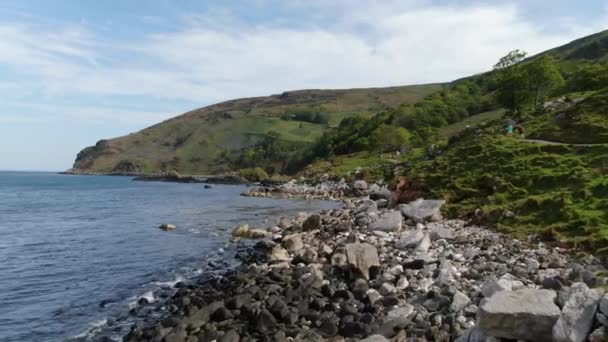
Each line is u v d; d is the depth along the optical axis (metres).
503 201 30.08
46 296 19.69
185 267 24.19
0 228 41.41
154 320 16.14
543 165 33.94
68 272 23.84
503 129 58.09
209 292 18.23
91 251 29.47
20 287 21.11
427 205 31.56
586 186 26.41
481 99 147.88
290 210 52.59
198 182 168.12
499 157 38.75
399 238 23.61
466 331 10.98
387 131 129.75
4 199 79.50
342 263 18.19
